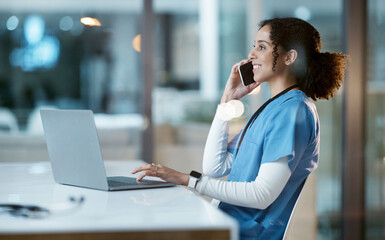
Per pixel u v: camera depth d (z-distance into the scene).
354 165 3.57
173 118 3.54
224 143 1.83
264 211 1.52
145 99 3.50
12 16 3.39
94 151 1.43
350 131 3.55
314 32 1.70
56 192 1.43
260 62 1.71
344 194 3.57
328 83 1.68
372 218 3.56
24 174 1.80
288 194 1.52
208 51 3.54
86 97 3.47
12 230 0.98
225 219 1.06
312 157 1.54
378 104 3.54
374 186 3.56
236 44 3.55
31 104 3.44
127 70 3.49
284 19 1.71
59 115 1.50
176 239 1.01
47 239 0.99
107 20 3.46
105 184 1.44
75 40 3.46
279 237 1.50
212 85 3.56
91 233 1.00
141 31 3.49
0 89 3.40
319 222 3.57
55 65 3.45
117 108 3.49
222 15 3.54
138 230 1.00
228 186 1.48
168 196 1.35
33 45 3.42
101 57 3.48
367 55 3.54
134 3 3.48
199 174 1.51
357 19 3.52
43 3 3.42
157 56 3.51
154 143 3.52
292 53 1.67
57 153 1.56
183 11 3.52
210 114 3.56
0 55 3.39
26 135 3.42
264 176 1.46
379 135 3.56
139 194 1.39
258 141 1.54
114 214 1.11
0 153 3.40
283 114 1.50
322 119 3.57
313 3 3.54
